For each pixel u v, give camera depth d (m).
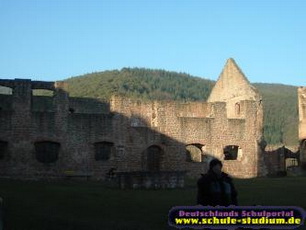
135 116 55.44
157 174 36.31
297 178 52.53
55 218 20.34
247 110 59.56
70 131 51.50
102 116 52.78
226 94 67.25
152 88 160.88
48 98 62.84
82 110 60.69
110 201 26.92
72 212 22.45
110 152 52.84
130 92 142.00
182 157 55.84
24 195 29.02
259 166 59.50
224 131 58.19
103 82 141.38
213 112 58.09
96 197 28.92
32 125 50.41
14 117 50.00
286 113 145.38
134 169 53.47
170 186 36.66
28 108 50.50
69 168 50.91
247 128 59.34
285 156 70.25
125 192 32.84
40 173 49.91
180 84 177.00
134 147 53.75
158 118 55.31
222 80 68.38
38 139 50.38
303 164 67.62
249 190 34.72
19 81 50.56
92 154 51.91
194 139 56.69
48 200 26.91
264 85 195.25
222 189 13.74
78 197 28.69
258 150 59.62
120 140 53.19
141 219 20.67
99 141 52.31
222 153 57.72
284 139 131.50
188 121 56.62
